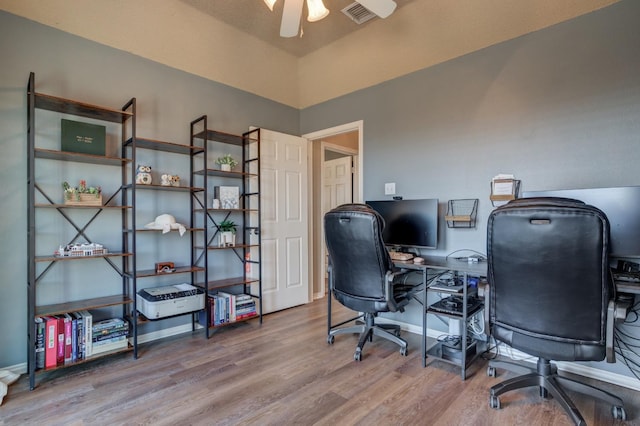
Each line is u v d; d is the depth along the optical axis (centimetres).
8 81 222
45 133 236
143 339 279
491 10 251
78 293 249
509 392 200
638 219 194
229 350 263
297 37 338
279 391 201
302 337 293
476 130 271
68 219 245
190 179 313
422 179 303
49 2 233
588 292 154
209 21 304
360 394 198
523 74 248
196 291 284
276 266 374
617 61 212
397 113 321
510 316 177
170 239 299
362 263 243
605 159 216
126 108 261
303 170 405
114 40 265
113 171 266
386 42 314
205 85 324
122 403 188
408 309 315
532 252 160
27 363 224
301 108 415
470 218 262
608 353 155
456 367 234
